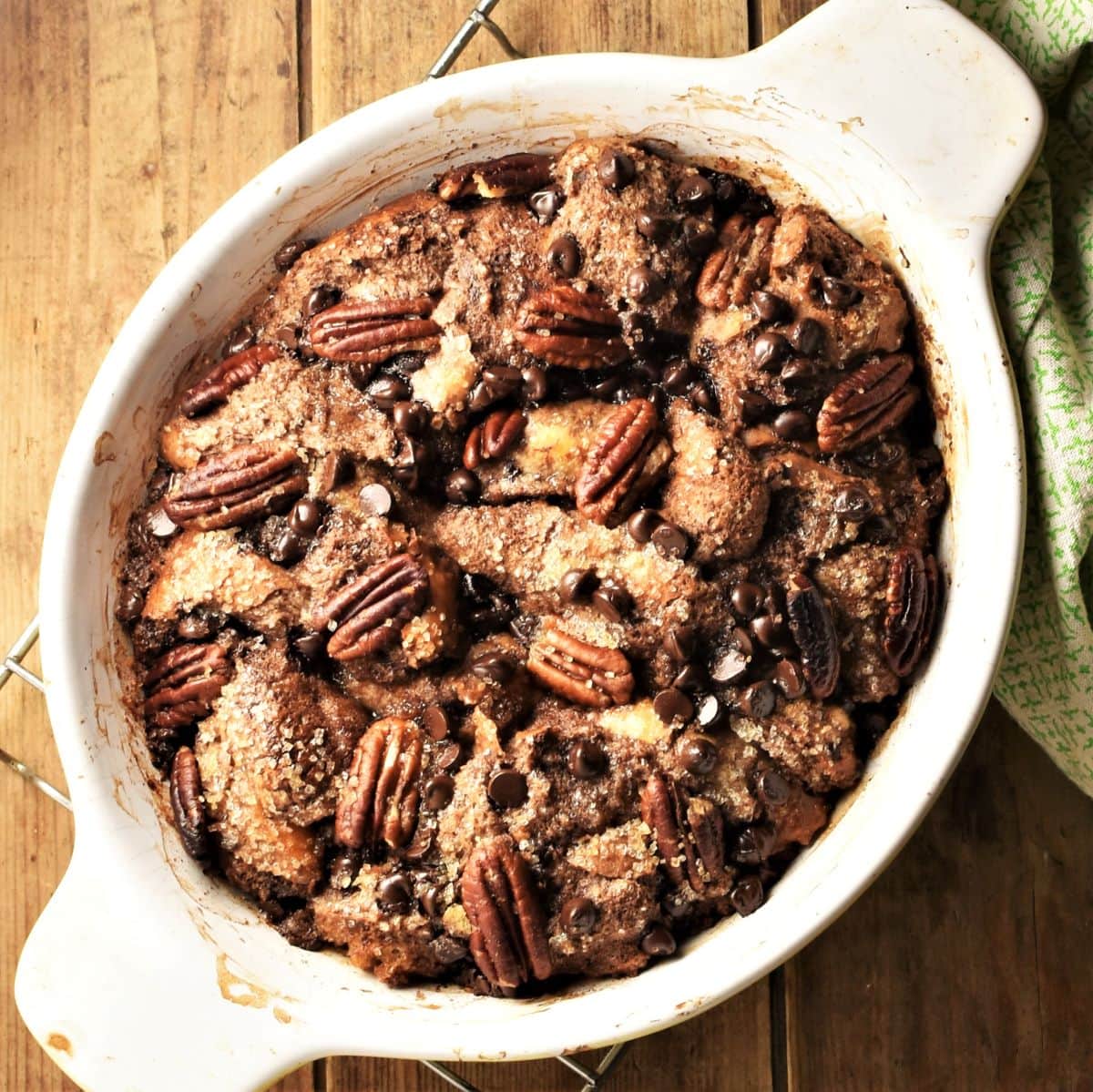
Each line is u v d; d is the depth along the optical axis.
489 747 0.53
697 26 0.62
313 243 0.56
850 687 0.54
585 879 0.53
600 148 0.55
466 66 0.62
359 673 0.54
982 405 0.53
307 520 0.53
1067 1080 0.61
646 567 0.53
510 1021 0.52
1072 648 0.57
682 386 0.54
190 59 0.62
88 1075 0.53
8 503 0.62
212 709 0.54
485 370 0.54
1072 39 0.56
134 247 0.63
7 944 0.62
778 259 0.54
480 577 0.55
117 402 0.54
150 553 0.56
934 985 0.62
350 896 0.54
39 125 0.63
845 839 0.53
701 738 0.53
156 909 0.53
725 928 0.54
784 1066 0.61
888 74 0.53
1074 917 0.62
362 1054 0.52
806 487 0.54
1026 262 0.56
